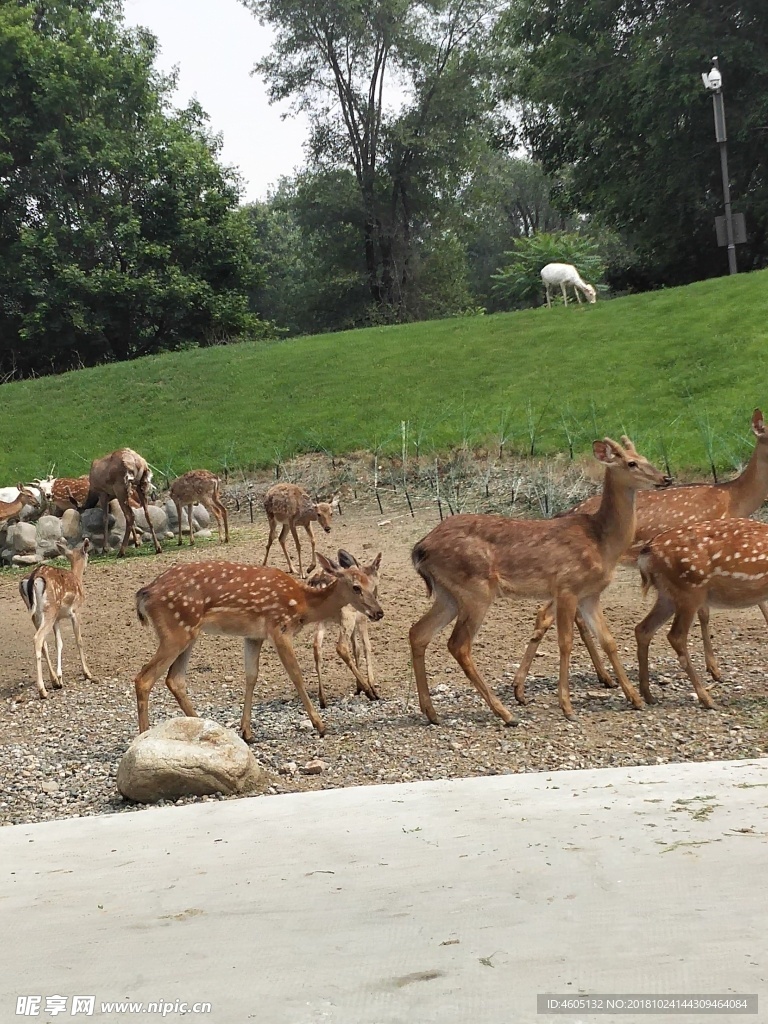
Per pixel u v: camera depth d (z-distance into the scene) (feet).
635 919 10.71
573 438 53.72
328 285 160.66
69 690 32.89
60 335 128.67
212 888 13.67
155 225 135.44
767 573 23.98
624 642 30.63
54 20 137.69
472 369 69.15
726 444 47.24
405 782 20.98
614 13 108.99
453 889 12.42
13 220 131.03
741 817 14.55
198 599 25.76
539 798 17.15
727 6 100.53
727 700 24.75
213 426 70.38
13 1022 9.61
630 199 109.60
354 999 9.35
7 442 75.87
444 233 167.22
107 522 54.13
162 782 21.30
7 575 51.16
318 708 27.94
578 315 75.46
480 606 25.18
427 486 53.26
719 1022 8.29
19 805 22.43
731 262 84.23
